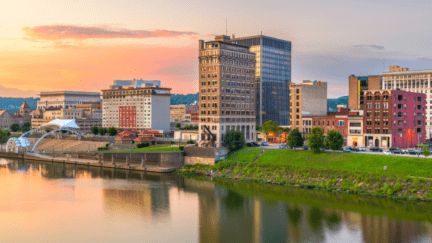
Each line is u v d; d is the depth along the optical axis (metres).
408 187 129.75
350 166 148.62
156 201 134.25
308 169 155.38
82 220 115.56
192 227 109.31
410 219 110.50
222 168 177.50
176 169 188.12
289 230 105.75
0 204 131.75
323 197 133.75
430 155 154.38
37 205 130.88
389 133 186.62
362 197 131.50
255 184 156.25
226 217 117.06
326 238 99.94
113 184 160.25
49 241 100.62
